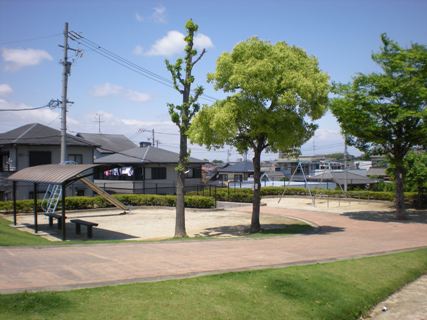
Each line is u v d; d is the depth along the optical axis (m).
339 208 28.11
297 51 17.27
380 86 20.41
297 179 68.06
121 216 24.59
